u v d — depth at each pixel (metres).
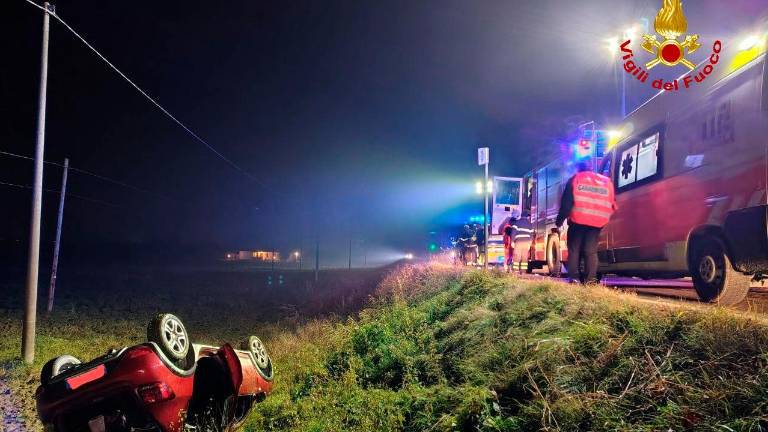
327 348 11.51
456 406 5.84
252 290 36.97
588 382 5.05
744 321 4.85
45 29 13.36
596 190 9.73
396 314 12.03
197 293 34.34
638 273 10.39
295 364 10.85
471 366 6.81
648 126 9.73
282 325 19.77
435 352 8.27
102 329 17.34
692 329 5.04
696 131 8.09
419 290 14.91
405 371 8.06
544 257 16.28
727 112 7.31
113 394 5.22
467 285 11.62
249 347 7.63
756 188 6.71
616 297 7.05
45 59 13.33
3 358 11.91
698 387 4.31
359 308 18.33
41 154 13.23
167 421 5.34
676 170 8.67
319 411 7.31
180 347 5.80
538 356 5.83
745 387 4.00
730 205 7.22
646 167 9.71
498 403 5.53
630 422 4.27
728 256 7.54
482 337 7.72
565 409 4.69
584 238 9.95
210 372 6.79
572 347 5.70
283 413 7.42
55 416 5.23
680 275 9.16
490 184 19.81
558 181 14.77
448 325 9.22
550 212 15.58
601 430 4.31
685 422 3.99
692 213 8.18
